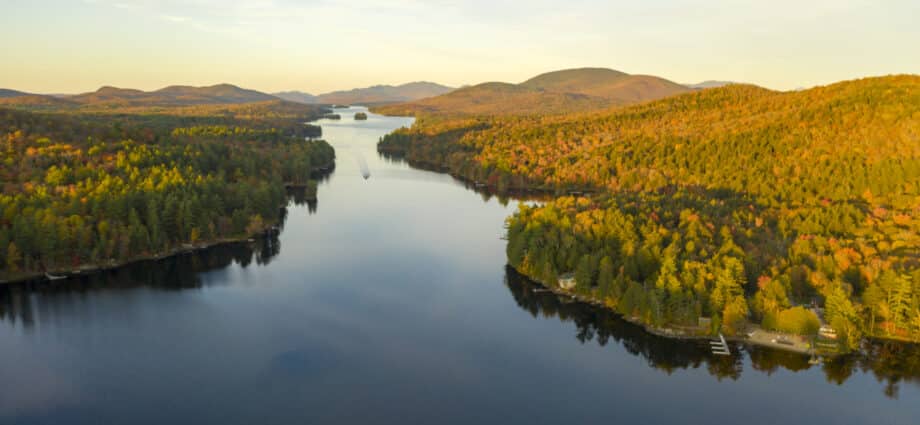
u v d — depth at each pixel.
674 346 141.62
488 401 122.25
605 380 130.25
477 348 144.75
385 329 154.38
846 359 133.00
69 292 173.38
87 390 123.75
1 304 164.12
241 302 170.38
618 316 158.62
